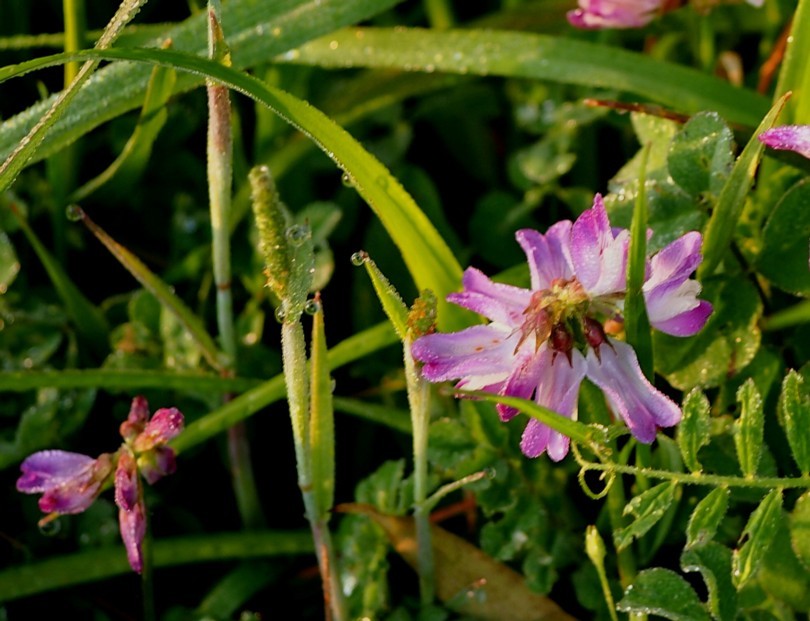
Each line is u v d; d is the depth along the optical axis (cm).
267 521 35
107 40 31
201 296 36
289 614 34
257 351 35
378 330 33
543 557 32
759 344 32
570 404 30
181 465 35
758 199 33
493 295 30
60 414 34
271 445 35
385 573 33
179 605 34
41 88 35
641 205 29
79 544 34
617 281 30
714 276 32
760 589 31
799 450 30
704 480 30
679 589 30
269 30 34
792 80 32
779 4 36
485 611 32
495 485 32
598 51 34
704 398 30
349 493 35
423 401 31
